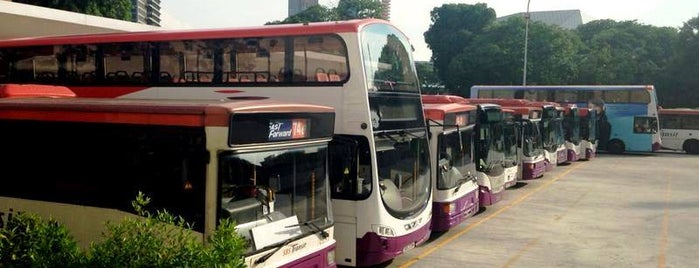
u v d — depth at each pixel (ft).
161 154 18.60
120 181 19.42
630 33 177.17
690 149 116.26
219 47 31.45
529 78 142.20
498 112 47.11
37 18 57.16
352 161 27.43
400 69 30.68
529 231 41.32
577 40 166.61
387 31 30.14
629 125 107.86
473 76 148.77
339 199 27.73
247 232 17.99
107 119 19.67
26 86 29.30
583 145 97.25
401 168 29.48
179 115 18.16
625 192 61.36
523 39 143.43
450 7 171.32
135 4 177.37
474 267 31.78
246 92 30.50
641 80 151.84
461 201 37.86
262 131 18.51
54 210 20.72
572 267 32.19
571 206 52.19
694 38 143.43
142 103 19.63
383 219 27.22
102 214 19.71
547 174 76.95
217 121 17.42
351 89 27.71
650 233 41.32
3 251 14.66
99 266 13.89
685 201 55.72
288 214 19.81
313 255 20.35
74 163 20.45
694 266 32.81
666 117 118.83
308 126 20.62
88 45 35.04
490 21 168.25
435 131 36.11
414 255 34.22
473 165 41.75
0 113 21.94
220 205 17.46
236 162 17.98
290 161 20.06
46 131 21.07
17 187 21.58
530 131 65.41
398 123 29.76
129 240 14.10
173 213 18.10
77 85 35.19
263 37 30.25
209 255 13.64
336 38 28.25
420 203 30.27
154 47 33.14
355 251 27.43
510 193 59.72
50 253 14.40
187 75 32.37
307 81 28.91
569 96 107.55
